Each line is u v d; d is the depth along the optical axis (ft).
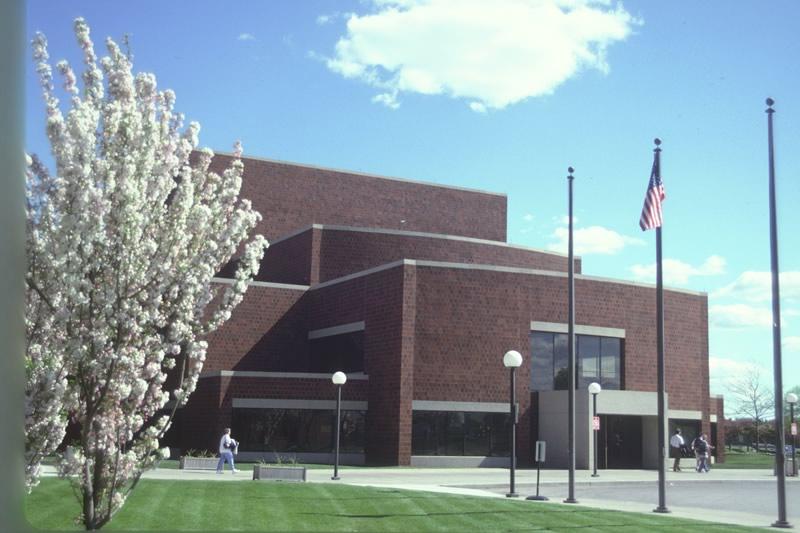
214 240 44.09
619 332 152.76
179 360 136.77
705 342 167.84
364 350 142.72
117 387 38.88
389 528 55.21
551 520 61.82
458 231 205.16
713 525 63.31
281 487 78.02
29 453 38.19
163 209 41.75
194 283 41.34
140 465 41.24
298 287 160.56
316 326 157.99
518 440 139.13
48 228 36.76
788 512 81.00
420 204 202.59
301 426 134.62
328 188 194.18
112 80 41.83
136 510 58.65
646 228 77.61
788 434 282.15
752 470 154.30
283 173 190.60
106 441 39.52
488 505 69.41
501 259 169.17
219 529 52.34
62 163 36.65
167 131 43.73
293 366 157.99
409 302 135.33
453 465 133.28
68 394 39.27
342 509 63.77
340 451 135.95
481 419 136.98
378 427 135.54
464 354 137.28
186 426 139.33
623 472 135.23
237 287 43.86
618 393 143.43
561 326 146.00
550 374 145.18
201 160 46.55
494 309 140.46
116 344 39.04
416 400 133.28
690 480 121.08
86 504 39.50
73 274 36.11
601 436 148.46
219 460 105.60
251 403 132.98
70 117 36.76
